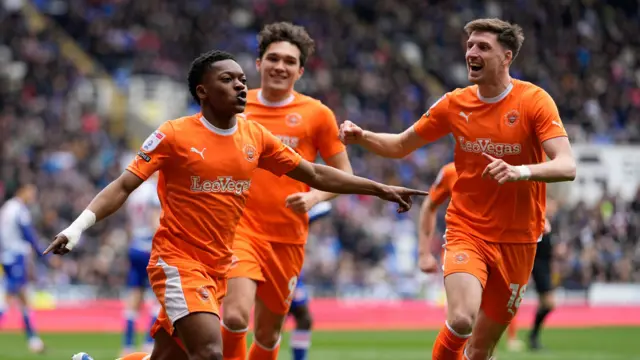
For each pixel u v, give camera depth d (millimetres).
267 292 9383
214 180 7371
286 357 14492
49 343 16828
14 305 22203
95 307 22766
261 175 9305
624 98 39969
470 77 8281
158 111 34844
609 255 26875
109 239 24609
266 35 9586
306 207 8953
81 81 34406
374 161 31516
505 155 8305
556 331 20672
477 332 8805
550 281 16078
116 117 34469
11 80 33281
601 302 26141
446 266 8344
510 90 8289
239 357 8906
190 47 38031
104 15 39344
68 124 30875
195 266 7324
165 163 7348
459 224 8500
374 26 42875
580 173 28203
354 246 27203
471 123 8398
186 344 7219
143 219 14906
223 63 7348
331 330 20484
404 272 26953
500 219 8367
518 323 22562
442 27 43000
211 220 7391
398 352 15500
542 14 43594
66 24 38875
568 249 26203
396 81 38594
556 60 41469
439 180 9906
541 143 8117
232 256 8047
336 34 40031
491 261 8398
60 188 26562
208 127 7422
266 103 9617
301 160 7777
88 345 16484
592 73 41312
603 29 44125
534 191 8406
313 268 25375
